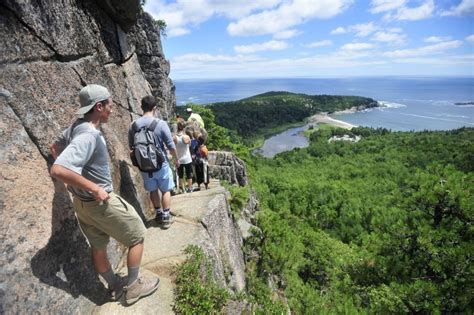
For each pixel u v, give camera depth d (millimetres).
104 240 2854
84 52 4305
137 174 5090
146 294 3068
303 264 15062
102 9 5152
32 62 3066
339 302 9055
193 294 3207
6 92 2637
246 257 7273
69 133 2486
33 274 2309
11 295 2068
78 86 3918
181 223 4691
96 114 2547
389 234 10508
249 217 9172
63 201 2922
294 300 8281
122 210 2689
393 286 8312
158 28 12516
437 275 8727
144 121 4090
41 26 3264
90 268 3010
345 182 64188
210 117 26797
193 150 6777
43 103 3086
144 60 12062
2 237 2166
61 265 2641
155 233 4410
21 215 2389
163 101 12727
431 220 9656
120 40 5887
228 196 7359
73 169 2168
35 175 2678
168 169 4434
